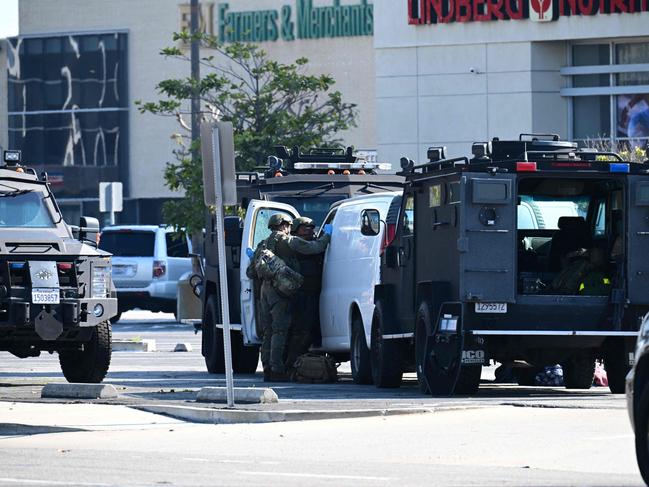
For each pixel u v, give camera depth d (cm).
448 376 4938
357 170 7250
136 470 3197
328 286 5984
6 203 5600
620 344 5009
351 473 3094
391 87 13400
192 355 8075
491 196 4756
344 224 5909
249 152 12000
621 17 12788
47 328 5341
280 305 5903
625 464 3180
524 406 4369
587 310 4881
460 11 13150
